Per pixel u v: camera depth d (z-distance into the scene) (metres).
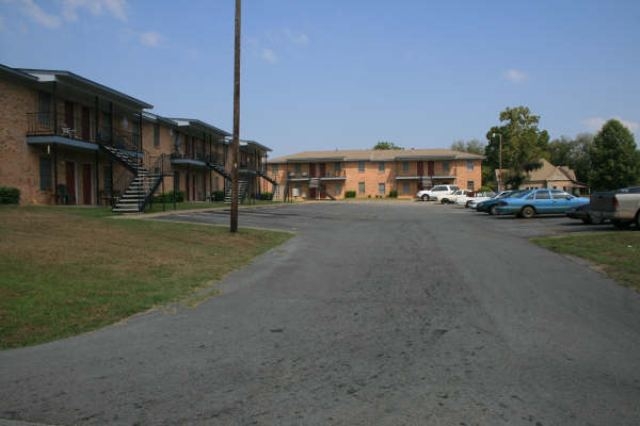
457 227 20.77
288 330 6.09
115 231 14.12
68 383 4.41
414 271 10.16
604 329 6.02
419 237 16.75
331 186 70.69
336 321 6.48
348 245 14.69
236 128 16.20
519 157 68.81
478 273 9.82
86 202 26.88
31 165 22.75
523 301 7.48
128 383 4.41
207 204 32.88
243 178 49.50
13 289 7.50
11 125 21.64
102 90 24.77
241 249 13.42
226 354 5.19
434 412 3.79
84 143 24.08
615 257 11.09
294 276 9.80
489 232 18.30
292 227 20.59
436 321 6.43
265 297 7.95
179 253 11.91
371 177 69.81
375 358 5.04
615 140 72.69
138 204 21.80
